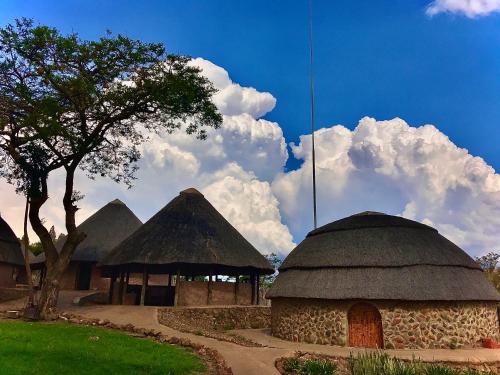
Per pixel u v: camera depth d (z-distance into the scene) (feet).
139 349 46.83
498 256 117.80
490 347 65.62
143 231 97.45
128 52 69.92
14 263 107.76
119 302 94.84
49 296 67.67
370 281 66.69
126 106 73.67
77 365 37.14
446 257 69.82
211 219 102.58
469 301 67.56
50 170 73.36
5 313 69.87
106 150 81.56
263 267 97.76
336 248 73.72
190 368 40.75
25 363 35.91
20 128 70.03
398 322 65.00
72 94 67.87
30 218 72.38
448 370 44.57
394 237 72.43
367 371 41.57
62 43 65.10
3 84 67.26
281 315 75.87
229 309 89.56
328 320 68.69
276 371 42.34
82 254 123.85
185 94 73.72
